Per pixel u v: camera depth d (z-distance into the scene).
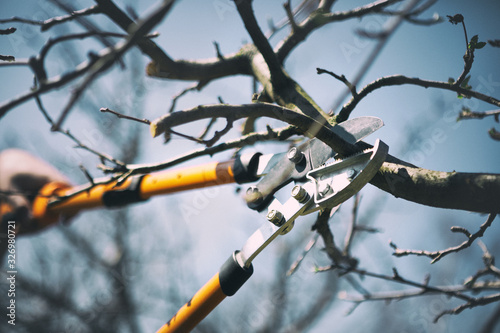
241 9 2.04
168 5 1.24
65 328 6.25
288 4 2.46
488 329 2.51
